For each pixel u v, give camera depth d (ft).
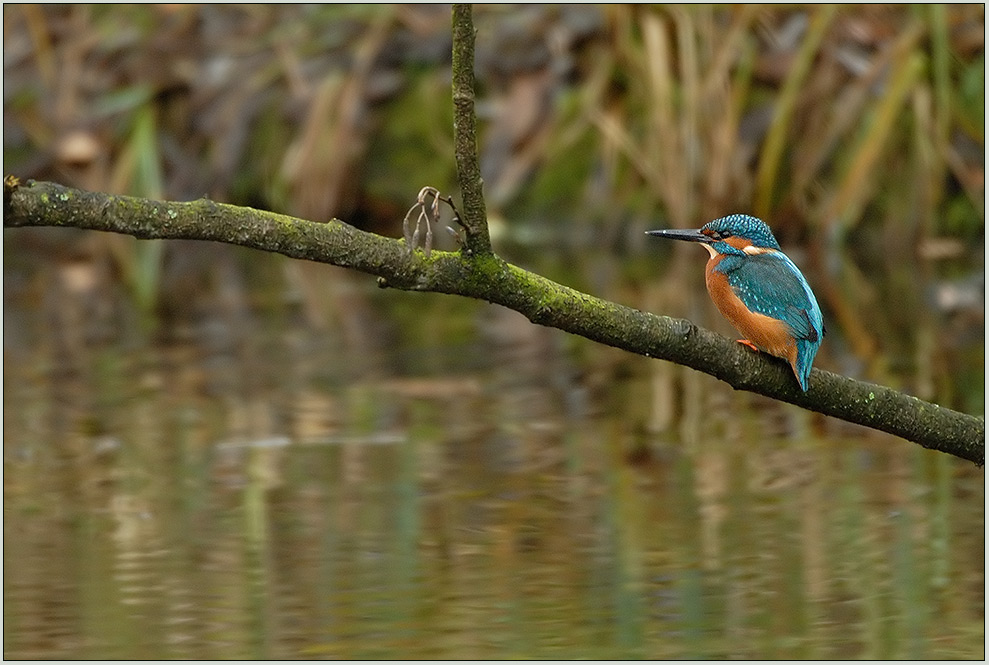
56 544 28.78
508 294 21.61
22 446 35.94
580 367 45.37
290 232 20.27
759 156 64.75
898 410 24.88
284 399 40.70
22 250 69.97
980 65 65.36
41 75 71.20
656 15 66.69
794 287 28.30
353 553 28.22
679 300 51.49
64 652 23.39
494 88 68.13
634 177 65.72
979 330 47.57
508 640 23.98
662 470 33.63
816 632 24.13
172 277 63.77
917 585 26.32
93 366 45.03
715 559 27.73
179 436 36.83
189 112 69.51
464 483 32.71
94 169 68.59
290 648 23.54
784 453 35.06
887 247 63.21
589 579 26.71
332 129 66.69
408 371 44.52
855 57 65.82
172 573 27.17
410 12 69.62
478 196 21.03
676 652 23.45
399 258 20.89
